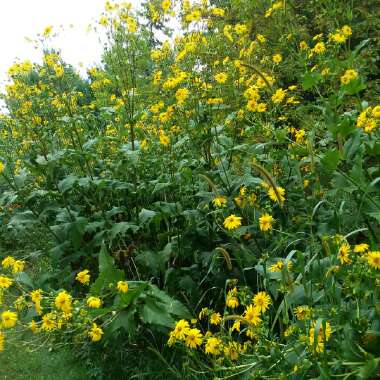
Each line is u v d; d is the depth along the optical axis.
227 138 3.90
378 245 2.40
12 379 3.54
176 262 3.72
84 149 4.06
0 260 5.85
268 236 3.41
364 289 2.09
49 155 4.27
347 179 3.00
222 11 4.38
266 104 4.02
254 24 5.79
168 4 4.28
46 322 2.79
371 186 2.83
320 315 2.09
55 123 4.32
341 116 3.61
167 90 4.14
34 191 4.00
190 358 2.90
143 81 4.54
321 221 3.41
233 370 2.32
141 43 4.31
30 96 4.30
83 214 4.38
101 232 3.79
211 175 3.67
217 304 3.47
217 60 4.35
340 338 2.07
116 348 3.51
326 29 6.13
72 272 3.90
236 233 3.10
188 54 4.20
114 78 4.29
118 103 4.53
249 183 3.41
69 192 4.11
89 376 3.42
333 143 3.85
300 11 6.16
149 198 4.06
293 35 4.61
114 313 2.97
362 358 1.94
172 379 3.05
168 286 3.54
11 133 4.98
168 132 4.11
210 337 2.50
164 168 4.12
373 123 3.08
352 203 3.45
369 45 5.91
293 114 4.27
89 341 3.65
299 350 2.15
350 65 3.70
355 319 2.04
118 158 4.29
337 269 2.19
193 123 3.93
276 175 3.89
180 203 3.91
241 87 4.41
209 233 3.61
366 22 5.76
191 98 3.88
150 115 4.67
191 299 3.44
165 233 3.69
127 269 3.96
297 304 2.38
